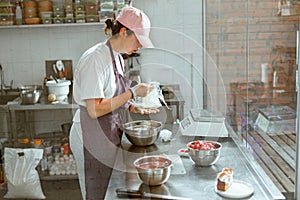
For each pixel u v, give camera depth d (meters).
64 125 1.58
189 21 1.62
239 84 1.69
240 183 1.50
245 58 1.69
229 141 1.62
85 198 1.58
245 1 1.66
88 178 1.57
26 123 1.59
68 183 1.58
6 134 1.58
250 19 1.67
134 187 1.49
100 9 1.55
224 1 1.64
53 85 1.57
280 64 1.72
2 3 1.56
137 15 1.54
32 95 1.58
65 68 1.58
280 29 1.71
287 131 1.66
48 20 1.57
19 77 1.59
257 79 1.73
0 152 1.58
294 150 1.62
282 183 1.56
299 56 1.67
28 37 1.58
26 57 1.58
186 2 1.60
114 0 1.56
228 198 1.45
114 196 1.48
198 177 1.49
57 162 1.58
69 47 1.58
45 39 1.58
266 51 1.72
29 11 1.56
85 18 1.56
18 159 1.59
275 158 1.61
